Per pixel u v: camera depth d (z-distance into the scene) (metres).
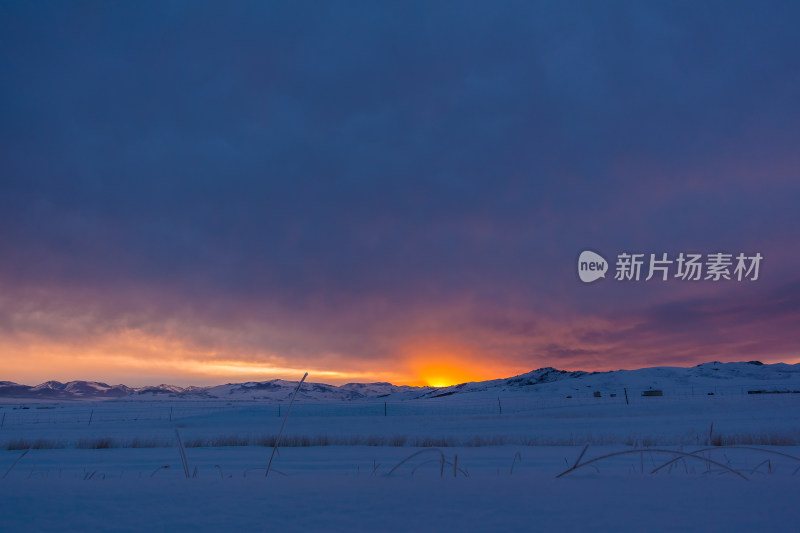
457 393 133.12
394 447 14.31
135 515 1.56
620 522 1.44
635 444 12.72
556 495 1.83
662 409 36.59
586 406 47.00
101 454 12.51
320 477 2.51
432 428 25.25
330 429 26.33
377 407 55.44
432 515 1.56
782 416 26.91
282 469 8.28
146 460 10.76
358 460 9.97
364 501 1.77
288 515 1.57
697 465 6.31
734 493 1.87
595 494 1.87
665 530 1.34
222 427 30.33
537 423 26.72
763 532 1.31
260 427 29.73
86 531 1.36
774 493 1.88
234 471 7.56
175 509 1.63
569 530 1.35
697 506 1.64
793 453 9.78
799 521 1.43
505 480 2.27
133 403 167.12
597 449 11.73
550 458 9.42
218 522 1.46
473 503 1.74
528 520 1.48
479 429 23.62
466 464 8.70
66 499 1.79
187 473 2.80
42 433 25.23
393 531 1.37
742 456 8.84
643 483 2.17
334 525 1.43
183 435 21.48
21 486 2.07
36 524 1.44
